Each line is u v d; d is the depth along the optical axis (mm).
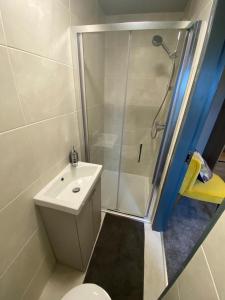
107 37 1565
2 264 773
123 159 2359
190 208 2008
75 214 911
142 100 1896
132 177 2428
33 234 993
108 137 2193
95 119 1828
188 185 1660
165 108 1600
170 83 1519
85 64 1375
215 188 1725
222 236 447
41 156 976
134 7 1618
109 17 1809
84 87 1422
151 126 2020
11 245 816
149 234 1623
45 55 892
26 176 864
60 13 974
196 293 552
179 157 1218
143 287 1218
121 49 1628
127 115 2023
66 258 1271
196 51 1029
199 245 588
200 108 1030
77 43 1200
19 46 708
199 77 946
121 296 1167
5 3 619
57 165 1182
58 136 1146
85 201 1029
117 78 1826
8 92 683
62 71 1089
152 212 1771
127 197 2082
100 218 1646
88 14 1355
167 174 1323
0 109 654
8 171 736
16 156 773
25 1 708
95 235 1514
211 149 2156
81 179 1315
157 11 1686
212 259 486
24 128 804
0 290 787
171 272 1301
